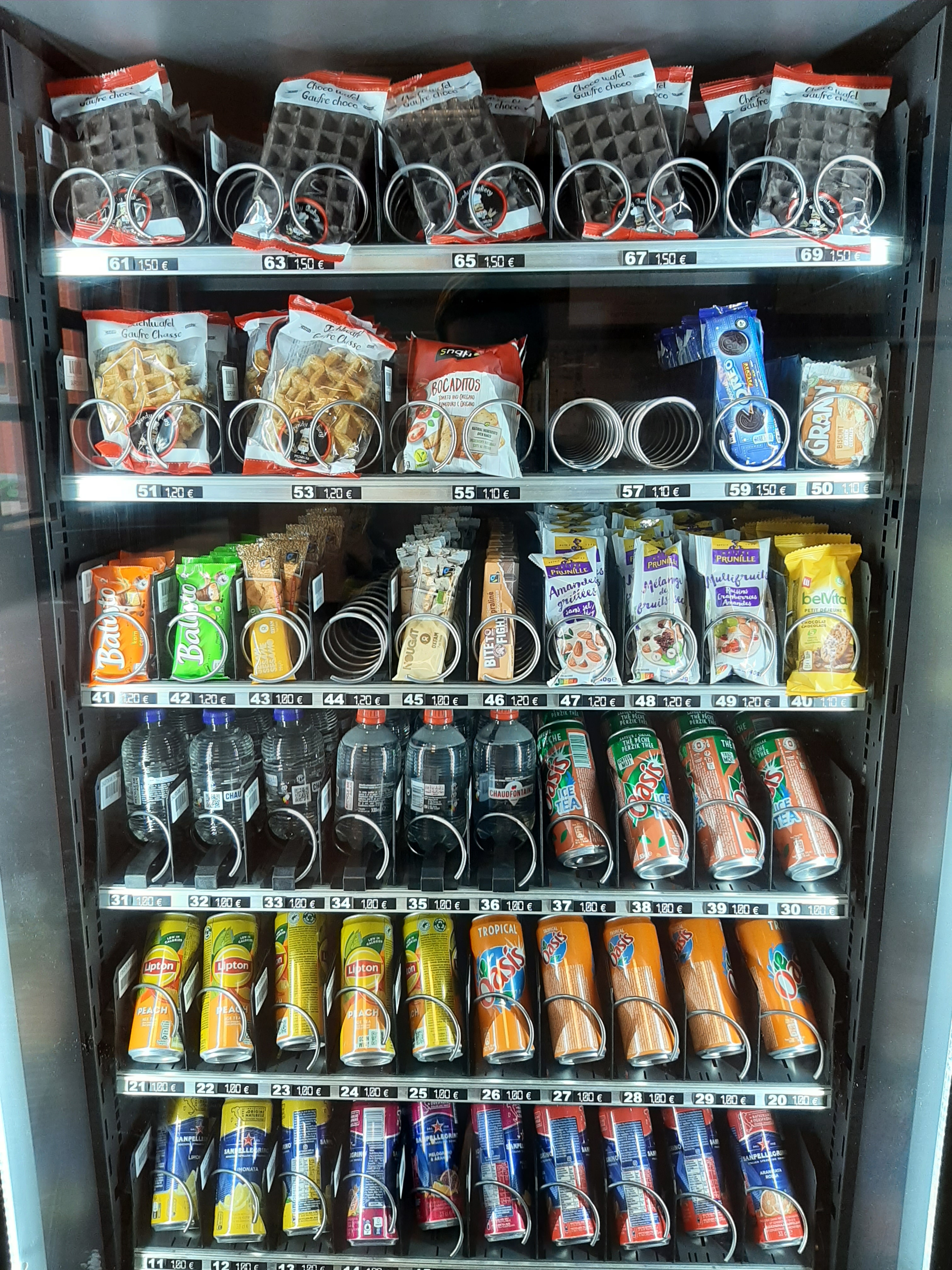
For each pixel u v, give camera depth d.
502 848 1.42
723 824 1.38
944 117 1.09
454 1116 1.48
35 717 1.24
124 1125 1.45
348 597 1.42
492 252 1.18
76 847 1.30
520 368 1.32
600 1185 1.47
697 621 1.33
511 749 1.42
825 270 1.39
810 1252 1.37
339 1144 1.47
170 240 1.20
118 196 1.20
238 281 1.42
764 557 1.30
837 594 1.28
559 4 1.08
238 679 1.33
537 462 1.35
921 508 1.18
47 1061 1.29
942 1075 1.22
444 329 1.44
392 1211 1.40
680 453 1.32
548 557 1.34
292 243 1.17
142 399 1.26
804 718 1.52
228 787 1.39
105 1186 1.38
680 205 1.20
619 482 1.24
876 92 1.19
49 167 1.20
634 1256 1.38
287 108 1.20
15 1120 1.23
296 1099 1.45
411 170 1.20
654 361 1.42
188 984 1.44
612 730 1.49
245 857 1.37
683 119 1.25
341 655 1.37
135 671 1.31
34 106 1.18
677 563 1.32
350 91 1.20
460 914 1.59
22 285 1.17
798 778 1.40
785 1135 1.50
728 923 1.55
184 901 1.35
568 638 1.31
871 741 1.29
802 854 1.36
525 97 1.30
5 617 1.19
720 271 1.39
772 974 1.42
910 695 1.23
